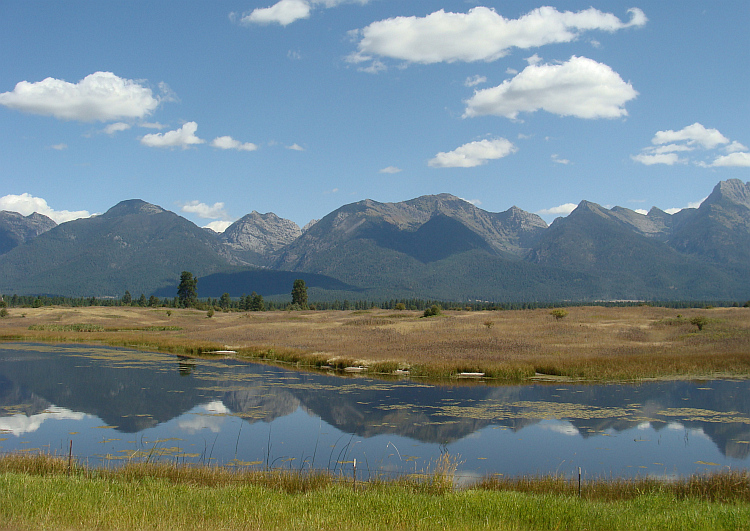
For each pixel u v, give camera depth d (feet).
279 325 327.88
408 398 126.82
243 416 109.19
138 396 127.65
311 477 61.87
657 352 191.83
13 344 241.96
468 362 168.04
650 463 81.30
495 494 54.75
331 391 134.51
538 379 151.84
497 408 116.26
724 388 138.92
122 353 209.36
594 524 45.65
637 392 134.21
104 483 53.42
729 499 58.95
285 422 104.63
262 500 49.62
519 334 245.24
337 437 94.79
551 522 45.83
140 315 430.20
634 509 51.60
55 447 86.07
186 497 49.39
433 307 371.76
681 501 56.85
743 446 90.43
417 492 57.16
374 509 47.96
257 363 187.11
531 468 78.54
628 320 299.17
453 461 81.41
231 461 79.77
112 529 39.14
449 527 43.52
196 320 404.57
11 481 50.90
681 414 111.34
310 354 189.78
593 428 101.04
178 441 91.09
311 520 43.47
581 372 156.35
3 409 114.01
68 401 122.01
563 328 261.24
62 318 380.99
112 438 92.43
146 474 60.34
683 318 287.48
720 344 202.90
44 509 42.70
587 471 77.05
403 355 189.78
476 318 321.32
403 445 90.48
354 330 282.15
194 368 171.94
